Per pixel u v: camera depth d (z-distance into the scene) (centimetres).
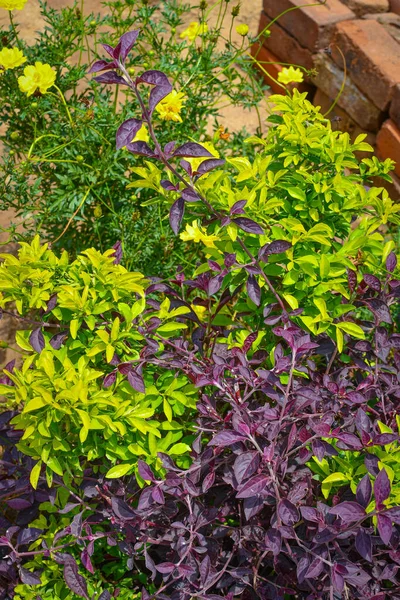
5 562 188
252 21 484
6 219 343
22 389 165
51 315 223
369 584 175
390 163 213
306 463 180
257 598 179
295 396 182
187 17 473
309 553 160
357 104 382
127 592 190
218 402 212
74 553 196
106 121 271
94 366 187
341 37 387
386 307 193
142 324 185
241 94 320
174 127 287
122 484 186
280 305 197
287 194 211
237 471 155
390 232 294
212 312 227
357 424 170
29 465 191
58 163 276
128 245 276
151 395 183
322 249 197
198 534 171
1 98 282
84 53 408
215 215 190
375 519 150
